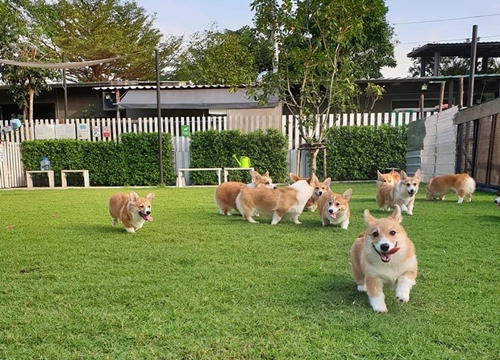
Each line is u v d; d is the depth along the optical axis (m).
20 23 13.12
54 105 14.88
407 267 2.03
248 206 4.71
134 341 1.68
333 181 10.64
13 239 3.81
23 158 11.30
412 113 11.17
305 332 1.74
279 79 7.66
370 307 2.02
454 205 5.84
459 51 15.51
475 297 2.15
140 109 13.59
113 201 4.40
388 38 16.56
